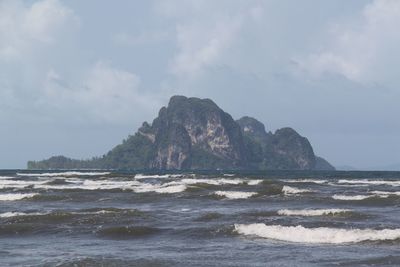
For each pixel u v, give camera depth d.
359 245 22.70
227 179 90.25
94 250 22.33
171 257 20.41
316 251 21.42
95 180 89.88
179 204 44.12
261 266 18.64
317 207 40.84
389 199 44.84
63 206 42.88
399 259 19.38
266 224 27.89
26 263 19.27
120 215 32.38
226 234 25.75
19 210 38.62
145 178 98.69
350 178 112.06
